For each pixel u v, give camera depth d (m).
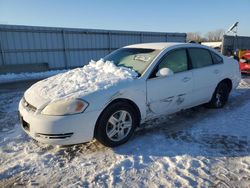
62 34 16.20
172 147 3.57
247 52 10.41
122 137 3.65
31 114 3.25
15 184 2.79
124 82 3.61
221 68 5.19
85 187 2.70
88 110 3.21
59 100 3.21
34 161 3.26
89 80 3.70
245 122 4.53
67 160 3.27
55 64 16.25
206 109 5.34
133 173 2.94
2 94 7.89
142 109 3.78
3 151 3.55
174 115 4.95
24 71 14.13
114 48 19.05
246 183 2.71
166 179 2.81
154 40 21.33
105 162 3.20
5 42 14.07
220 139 3.82
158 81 3.94
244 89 7.42
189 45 4.69
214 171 2.95
